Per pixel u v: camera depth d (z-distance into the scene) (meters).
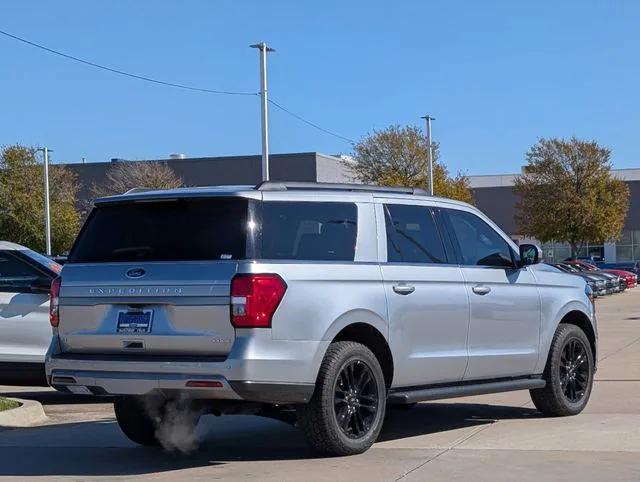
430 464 7.79
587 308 10.57
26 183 54.75
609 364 15.23
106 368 7.66
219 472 7.70
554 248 65.75
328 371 7.70
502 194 66.06
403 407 11.04
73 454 8.70
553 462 7.85
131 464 8.18
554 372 10.00
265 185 7.86
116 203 8.07
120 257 7.90
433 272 8.75
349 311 7.86
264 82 29.59
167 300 7.50
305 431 7.84
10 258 12.40
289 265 7.57
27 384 12.28
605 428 9.41
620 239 64.12
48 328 12.13
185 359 7.40
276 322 7.37
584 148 56.00
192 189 8.03
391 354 8.27
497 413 10.56
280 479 7.36
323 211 8.08
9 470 7.97
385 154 57.41
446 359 8.77
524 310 9.66
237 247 7.49
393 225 8.60
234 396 7.30
